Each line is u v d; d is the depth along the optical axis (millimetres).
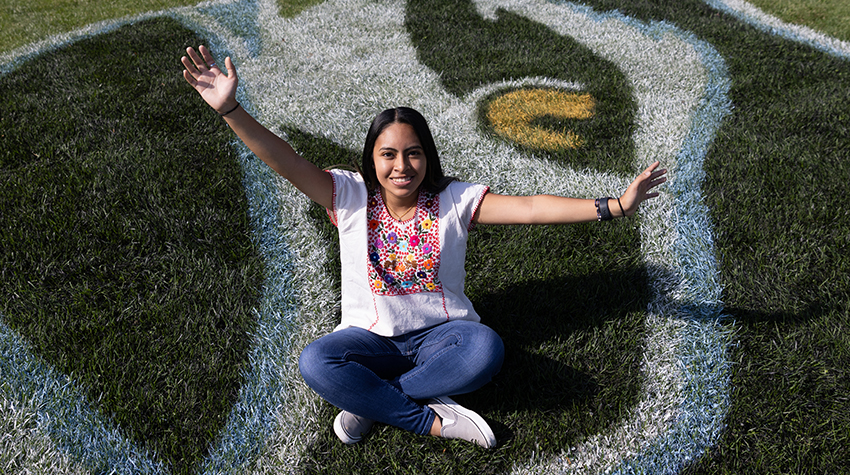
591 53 5352
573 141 4156
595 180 3738
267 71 5129
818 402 2406
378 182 2197
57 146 3934
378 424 2355
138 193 3521
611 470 2234
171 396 2459
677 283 2975
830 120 4199
